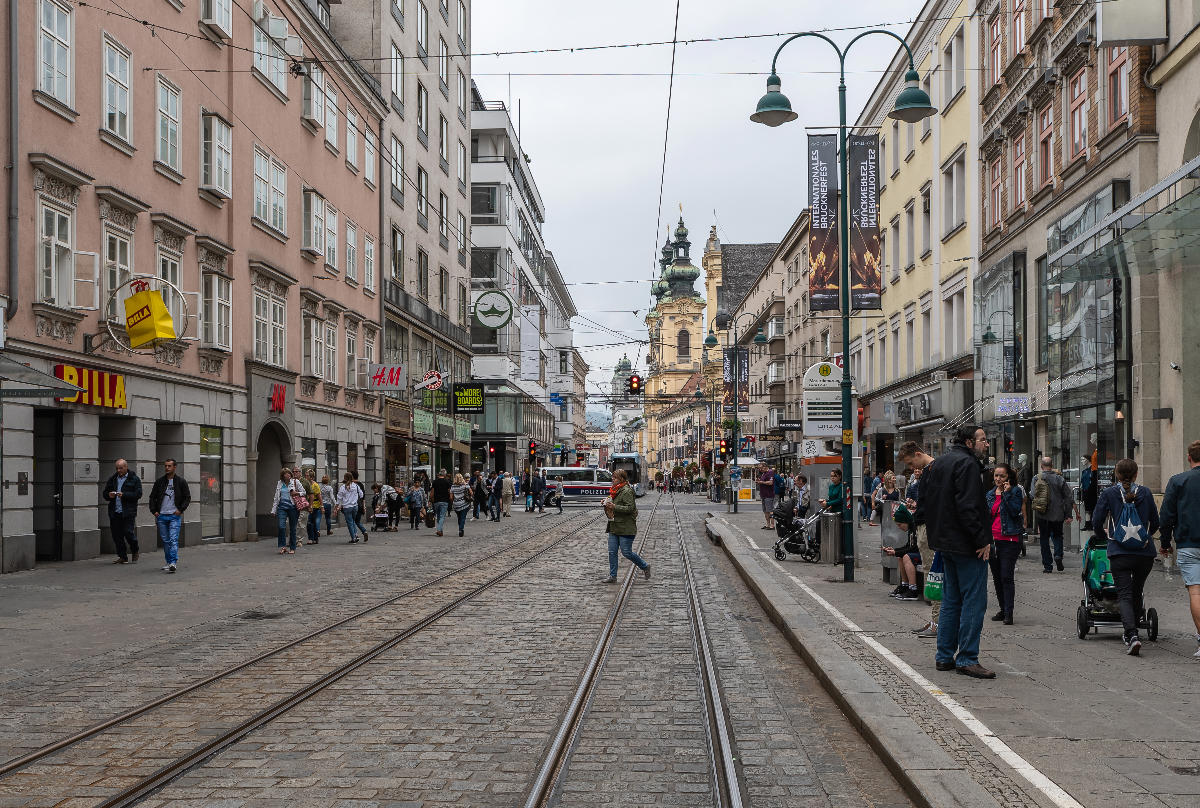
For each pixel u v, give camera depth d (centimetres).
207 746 661
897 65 3778
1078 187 2133
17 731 705
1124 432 1862
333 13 3894
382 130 3897
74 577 1650
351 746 668
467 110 5506
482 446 6050
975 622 822
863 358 4578
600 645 1056
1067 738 623
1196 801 502
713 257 11788
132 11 2062
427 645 1062
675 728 718
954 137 3150
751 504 5762
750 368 8238
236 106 2566
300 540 2478
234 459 2552
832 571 1722
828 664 857
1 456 1659
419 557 2139
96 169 1925
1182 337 1698
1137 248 1559
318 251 3181
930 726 655
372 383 3572
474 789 578
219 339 2467
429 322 4597
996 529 1116
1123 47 1914
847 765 621
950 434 2947
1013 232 2552
